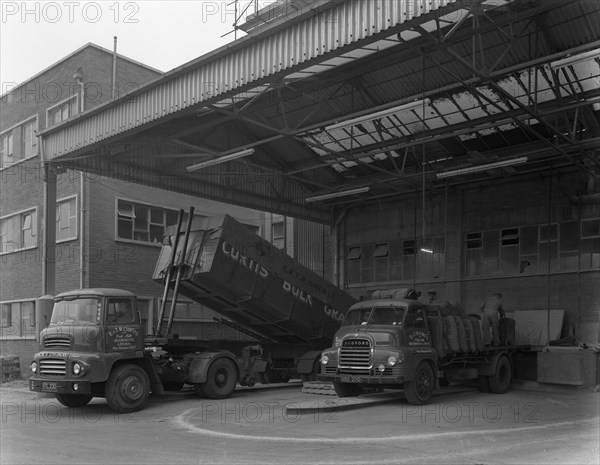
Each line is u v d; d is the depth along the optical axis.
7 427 11.96
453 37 15.17
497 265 22.80
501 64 16.58
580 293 20.58
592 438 10.57
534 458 8.92
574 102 17.11
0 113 28.84
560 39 15.37
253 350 18.27
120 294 14.38
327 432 11.32
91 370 13.39
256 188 24.25
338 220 27.45
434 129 20.34
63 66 25.91
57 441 10.39
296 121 21.28
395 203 26.03
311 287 18.80
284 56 13.52
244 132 22.81
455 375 17.73
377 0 11.99
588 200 20.77
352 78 18.69
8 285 27.08
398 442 10.27
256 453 9.37
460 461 8.74
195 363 16.28
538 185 22.03
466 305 23.30
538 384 19.11
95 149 18.86
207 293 17.73
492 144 21.22
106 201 24.41
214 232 16.58
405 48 15.98
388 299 16.36
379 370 14.66
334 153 19.78
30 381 13.85
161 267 17.45
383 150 19.88
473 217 23.56
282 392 18.14
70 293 14.45
